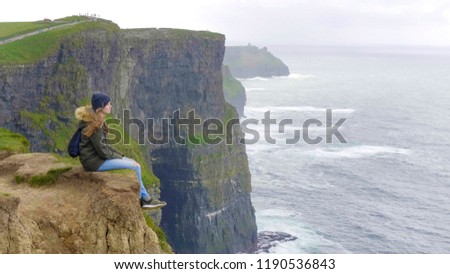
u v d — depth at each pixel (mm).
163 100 139750
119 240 15133
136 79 133375
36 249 14523
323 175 173375
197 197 133000
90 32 112125
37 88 100812
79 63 107875
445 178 168750
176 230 133500
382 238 121250
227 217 136875
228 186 138375
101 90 116688
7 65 94062
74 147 16344
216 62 150000
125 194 15383
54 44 103875
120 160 16453
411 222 130125
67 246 15000
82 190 16156
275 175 173625
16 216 14328
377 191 155625
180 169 135250
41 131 98938
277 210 142000
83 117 16078
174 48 138250
